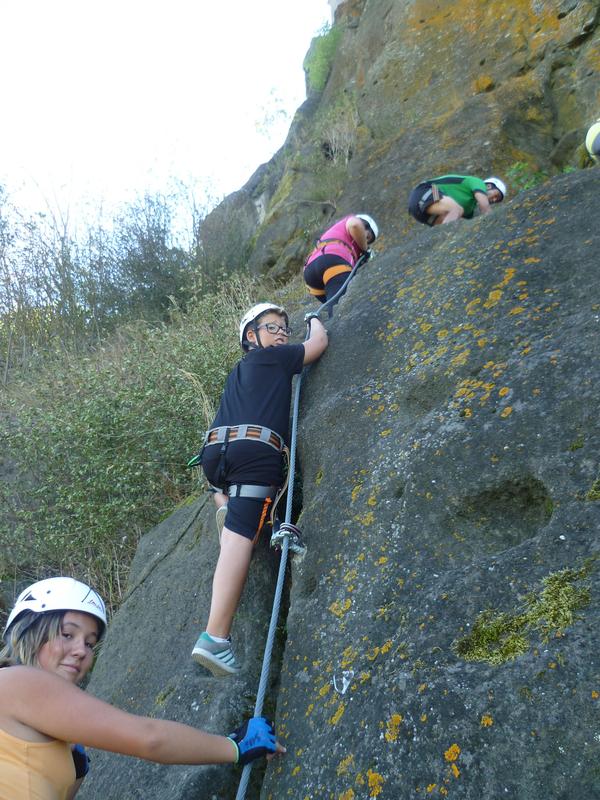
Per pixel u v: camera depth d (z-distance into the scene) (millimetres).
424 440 2814
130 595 4281
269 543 3389
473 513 2561
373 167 8273
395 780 2023
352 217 4883
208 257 10562
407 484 2746
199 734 2273
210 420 5695
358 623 2516
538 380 2695
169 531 4562
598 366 2584
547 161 7328
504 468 2525
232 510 3215
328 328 3938
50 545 5949
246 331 3867
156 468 5801
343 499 2994
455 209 5379
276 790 2379
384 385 3322
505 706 1953
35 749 1982
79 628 2191
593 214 3248
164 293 10414
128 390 6062
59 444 5977
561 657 1950
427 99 8844
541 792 1800
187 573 3920
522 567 2234
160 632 3740
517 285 3174
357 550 2760
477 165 7332
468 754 1938
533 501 2482
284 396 3508
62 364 7926
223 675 3055
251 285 8758
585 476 2334
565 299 2979
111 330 10141
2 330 9906
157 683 3461
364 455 3096
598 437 2396
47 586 2211
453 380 2988
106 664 3932
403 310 3600
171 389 6113
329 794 2156
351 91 11023
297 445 3523
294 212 9828
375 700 2211
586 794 1744
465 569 2369
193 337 6816
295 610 2855
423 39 9406
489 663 2066
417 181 7555
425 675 2145
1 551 6113
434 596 2348
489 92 8141
